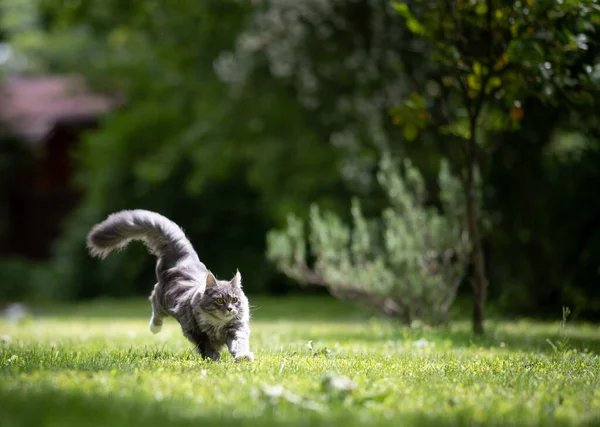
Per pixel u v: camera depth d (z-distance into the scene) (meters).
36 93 40.94
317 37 19.27
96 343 10.30
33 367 6.78
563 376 6.93
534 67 9.81
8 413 4.63
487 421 4.80
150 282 31.20
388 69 18.64
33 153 37.34
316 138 23.72
